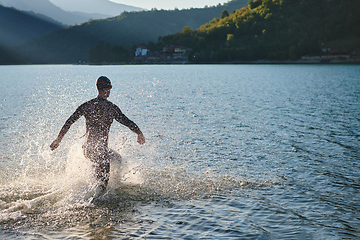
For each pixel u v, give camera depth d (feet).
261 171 19.24
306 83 106.32
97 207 13.50
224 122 37.01
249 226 11.85
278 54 527.40
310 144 26.48
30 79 148.36
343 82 107.86
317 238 10.96
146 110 46.60
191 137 29.14
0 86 99.96
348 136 29.30
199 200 14.49
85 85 106.52
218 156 22.77
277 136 29.58
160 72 238.89
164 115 42.09
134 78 155.12
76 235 11.04
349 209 13.58
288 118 39.55
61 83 117.70
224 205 13.94
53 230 11.43
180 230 11.46
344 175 18.48
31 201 13.88
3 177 17.37
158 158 22.00
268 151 24.27
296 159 22.08
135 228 11.60
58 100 60.03
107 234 11.12
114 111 15.60
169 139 28.25
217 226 11.83
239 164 20.77
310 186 16.60
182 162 21.09
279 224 12.08
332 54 498.28
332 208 13.67
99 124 15.26
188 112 44.62
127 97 65.10
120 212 13.04
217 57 579.07
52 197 14.46
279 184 16.89
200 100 59.52
